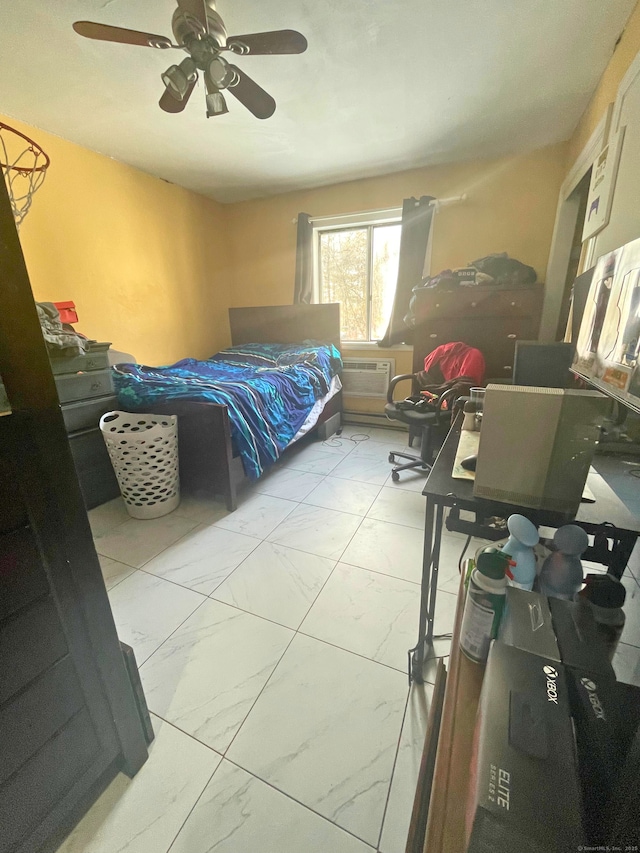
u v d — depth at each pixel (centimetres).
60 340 199
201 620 143
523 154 289
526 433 84
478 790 43
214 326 412
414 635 135
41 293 252
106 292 295
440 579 163
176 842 83
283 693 115
